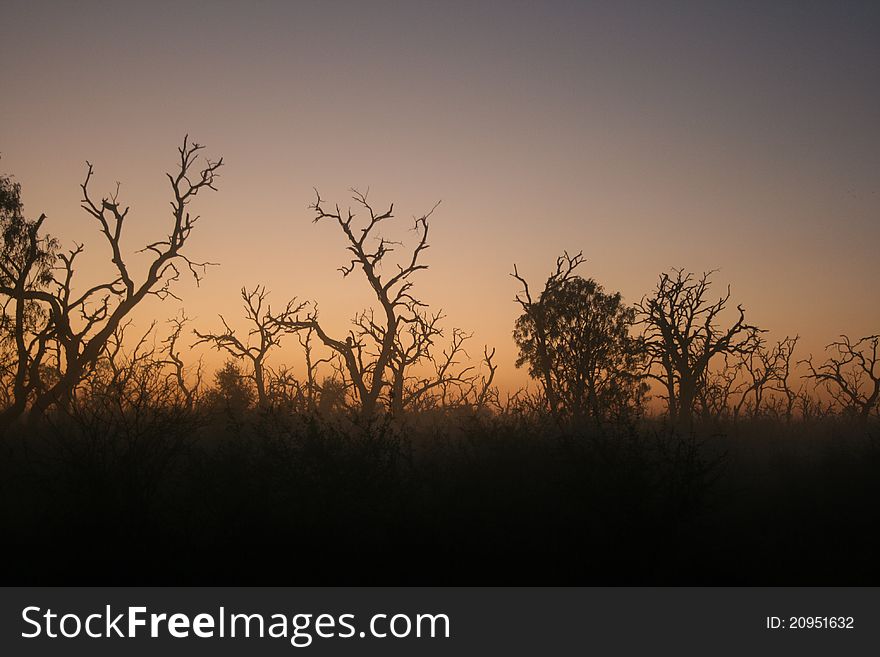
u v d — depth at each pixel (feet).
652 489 43.29
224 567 39.68
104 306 112.78
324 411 140.67
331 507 44.24
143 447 45.88
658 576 39.96
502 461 53.16
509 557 41.57
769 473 67.15
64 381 98.68
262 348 160.45
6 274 106.73
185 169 116.16
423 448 63.31
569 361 135.44
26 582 38.06
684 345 150.92
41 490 45.50
